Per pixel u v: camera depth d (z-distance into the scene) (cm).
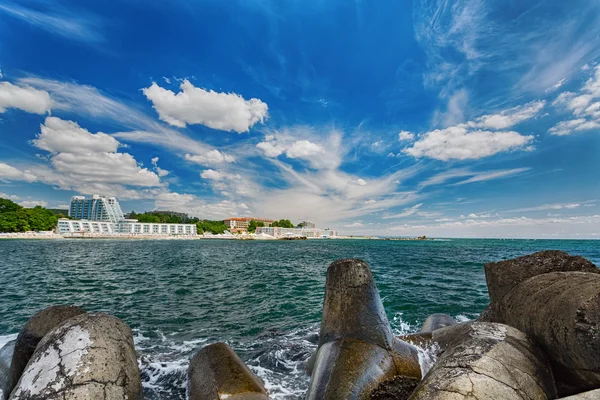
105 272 2561
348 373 450
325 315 627
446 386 275
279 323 1093
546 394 304
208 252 5666
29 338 498
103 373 377
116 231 15512
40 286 1852
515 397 271
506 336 363
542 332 381
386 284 1861
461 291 1631
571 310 343
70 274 2398
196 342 894
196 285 1939
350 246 8875
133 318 1156
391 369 499
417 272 2477
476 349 328
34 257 3900
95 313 461
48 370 368
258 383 479
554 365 367
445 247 8094
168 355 784
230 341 905
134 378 412
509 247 7994
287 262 3681
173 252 5494
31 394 349
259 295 1617
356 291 612
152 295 1602
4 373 530
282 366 712
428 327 823
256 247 8019
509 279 564
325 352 529
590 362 315
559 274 462
